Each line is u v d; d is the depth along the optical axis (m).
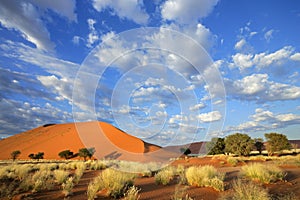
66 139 47.03
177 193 4.67
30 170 10.05
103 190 5.19
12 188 5.17
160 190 5.48
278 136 25.91
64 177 6.73
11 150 47.19
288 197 4.23
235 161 14.62
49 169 10.27
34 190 5.28
